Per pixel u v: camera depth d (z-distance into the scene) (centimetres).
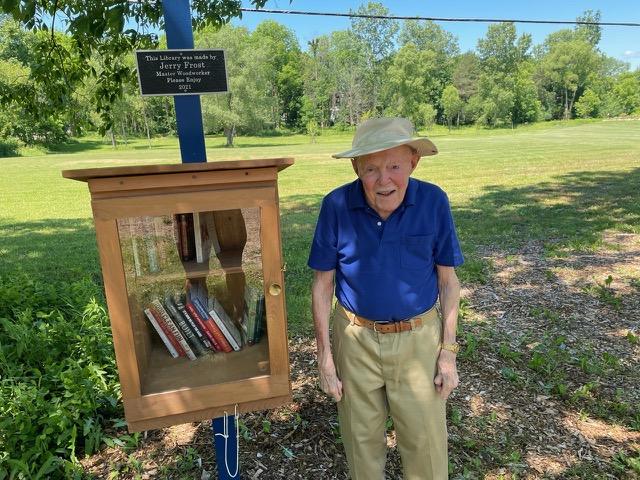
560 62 7569
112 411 275
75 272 548
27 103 456
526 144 2830
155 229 159
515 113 7375
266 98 5275
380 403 184
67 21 354
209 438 256
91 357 290
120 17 267
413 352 173
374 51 7169
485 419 268
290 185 1423
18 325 300
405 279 169
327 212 173
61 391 268
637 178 1229
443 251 174
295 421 269
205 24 437
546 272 519
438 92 7644
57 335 305
